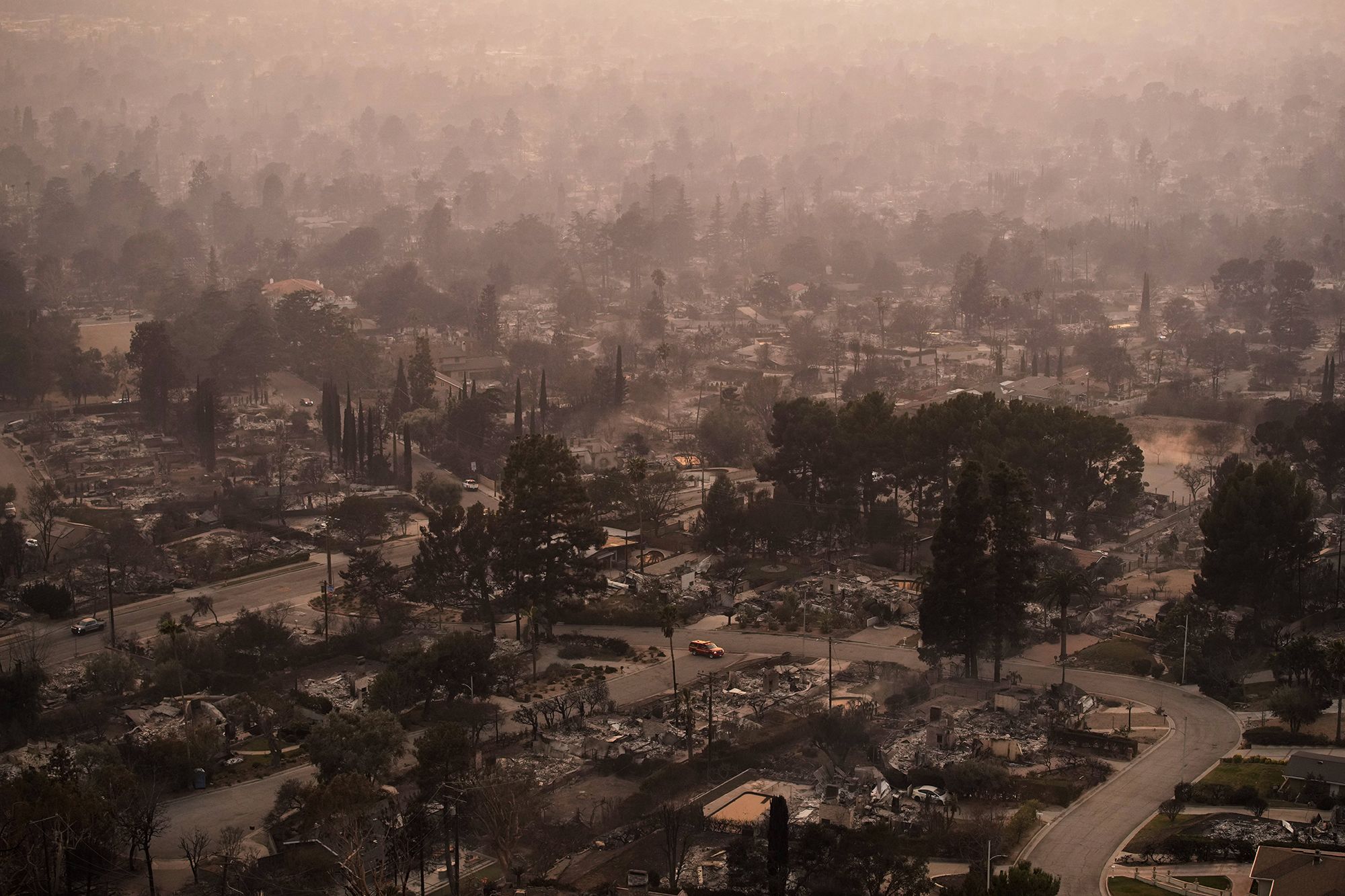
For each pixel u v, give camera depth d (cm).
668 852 13950
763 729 17250
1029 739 17050
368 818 14525
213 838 14875
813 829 13338
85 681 19862
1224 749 16625
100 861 13925
